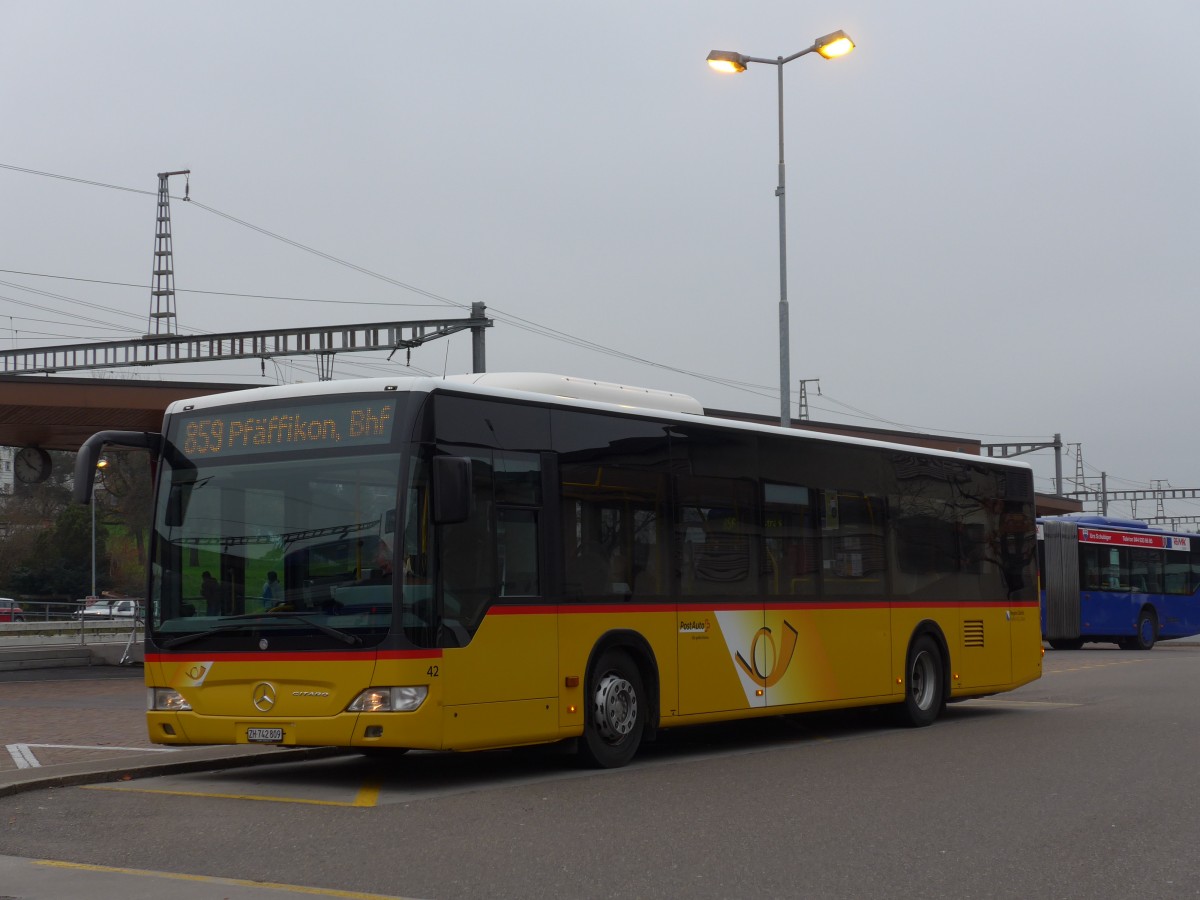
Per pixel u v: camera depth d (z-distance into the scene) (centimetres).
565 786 1117
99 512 8744
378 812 977
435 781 1157
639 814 962
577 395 1311
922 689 1700
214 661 1118
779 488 1488
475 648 1101
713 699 1358
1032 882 736
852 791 1074
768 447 1480
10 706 1958
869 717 1739
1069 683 2416
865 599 1602
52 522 9138
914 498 1717
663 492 1327
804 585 1508
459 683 1081
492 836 875
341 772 1226
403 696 1051
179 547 1157
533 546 1177
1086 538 3809
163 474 1181
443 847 838
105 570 8750
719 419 1420
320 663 1071
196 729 1123
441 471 1054
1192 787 1084
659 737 1578
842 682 1545
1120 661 3222
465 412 1129
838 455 1589
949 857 802
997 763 1252
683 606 1332
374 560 1072
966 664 1777
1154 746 1379
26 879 745
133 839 870
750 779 1155
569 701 1191
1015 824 912
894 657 1639
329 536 1095
